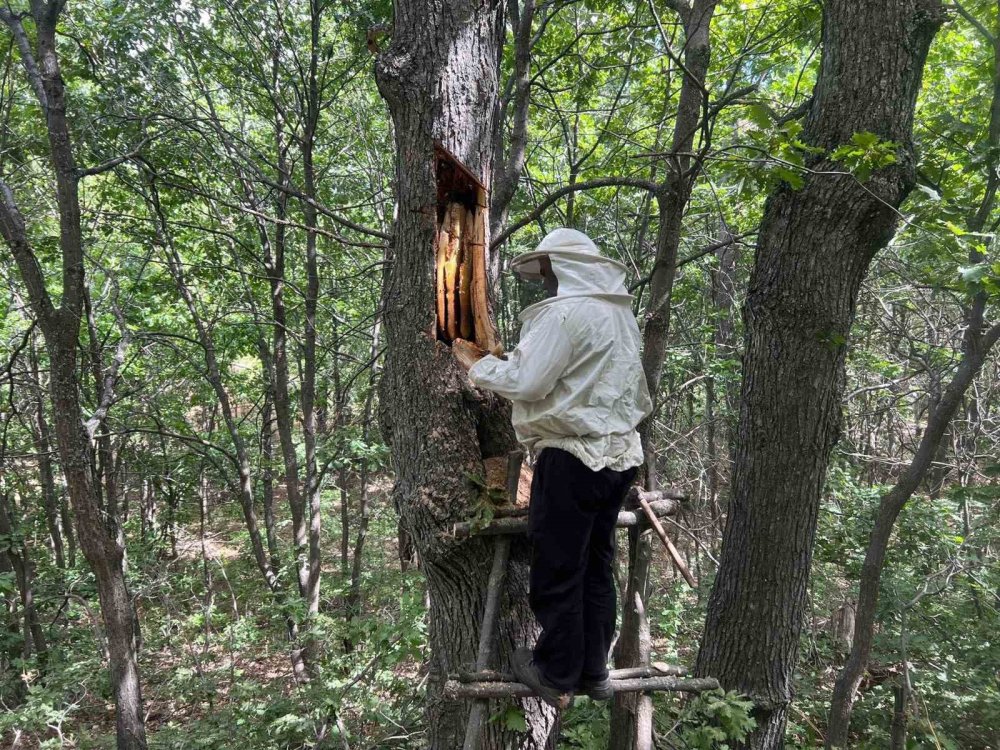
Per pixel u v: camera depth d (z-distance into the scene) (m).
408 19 2.95
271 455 12.15
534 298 8.62
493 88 3.09
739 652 4.01
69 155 4.93
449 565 2.84
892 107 3.44
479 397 2.89
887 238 3.69
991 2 4.37
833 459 8.57
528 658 2.45
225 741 6.04
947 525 7.42
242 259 9.29
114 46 7.28
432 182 2.84
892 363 9.34
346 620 7.00
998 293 2.66
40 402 9.09
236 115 9.44
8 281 8.76
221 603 10.70
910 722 5.50
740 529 4.02
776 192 3.78
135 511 16.78
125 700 5.27
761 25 6.86
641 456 2.39
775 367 3.82
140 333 7.47
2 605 8.55
